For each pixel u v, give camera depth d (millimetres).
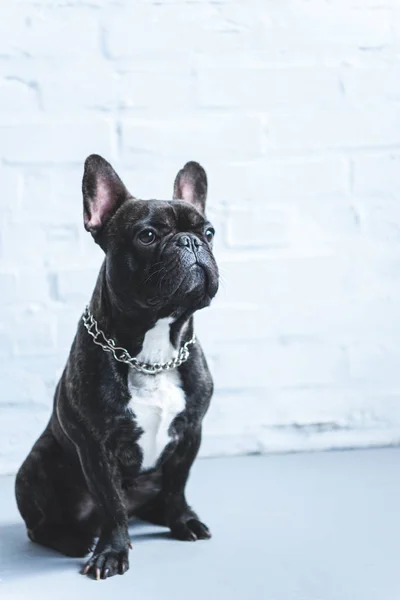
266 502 2902
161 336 2459
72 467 2648
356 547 2480
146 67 3436
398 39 3512
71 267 3416
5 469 3422
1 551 2574
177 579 2289
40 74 3393
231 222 3480
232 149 3479
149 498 2719
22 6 3383
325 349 3527
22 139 3391
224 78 3465
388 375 3537
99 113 3422
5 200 3391
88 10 3410
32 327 3410
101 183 2555
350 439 3539
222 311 3486
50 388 3424
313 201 3512
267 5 3480
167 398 2477
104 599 2178
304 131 3504
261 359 3512
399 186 3512
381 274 3537
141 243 2383
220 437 3518
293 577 2275
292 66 3496
